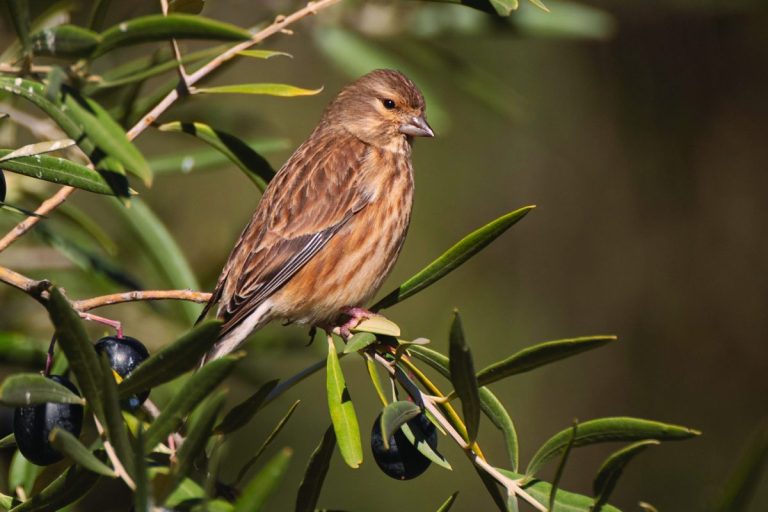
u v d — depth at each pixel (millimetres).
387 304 7141
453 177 17125
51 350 5988
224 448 7742
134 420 5945
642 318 17359
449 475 16016
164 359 5363
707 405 17156
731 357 17156
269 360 11773
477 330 17094
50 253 10039
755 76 16609
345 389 6465
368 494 15594
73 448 5102
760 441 4902
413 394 6453
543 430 17219
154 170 9711
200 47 12047
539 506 5902
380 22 10578
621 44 16625
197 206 14852
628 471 16859
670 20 16469
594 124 16938
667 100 16766
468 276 17266
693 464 16828
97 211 12438
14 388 5250
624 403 17266
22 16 5812
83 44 5785
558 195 17234
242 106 16094
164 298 6723
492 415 6301
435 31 10602
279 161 16125
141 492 4957
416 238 16953
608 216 17250
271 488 4852
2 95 7934
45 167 6402
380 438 6492
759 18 16391
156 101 8734
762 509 15062
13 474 7598
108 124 5742
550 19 10570
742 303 17109
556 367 17438
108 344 6188
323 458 6211
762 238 17000
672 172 17000
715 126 16828
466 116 17047
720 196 17031
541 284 17359
